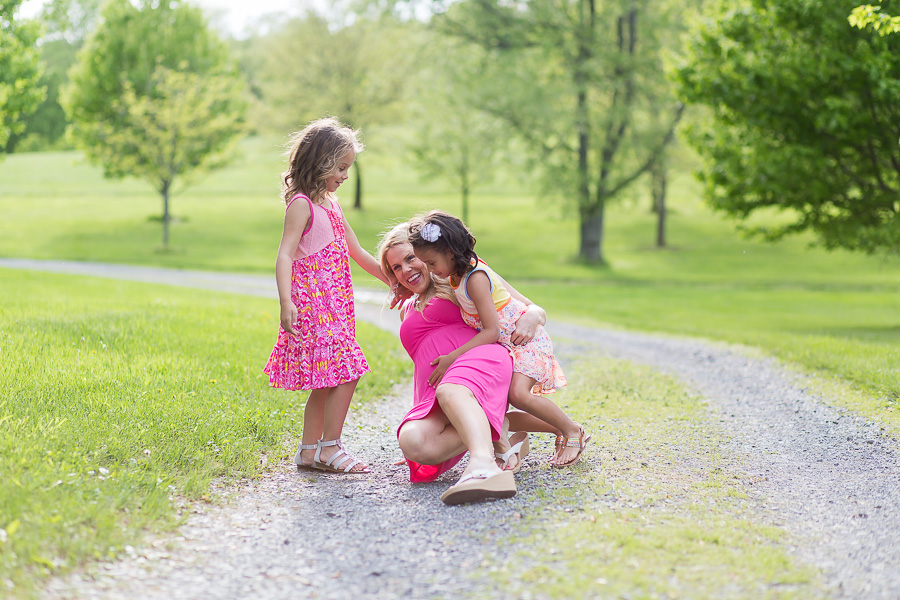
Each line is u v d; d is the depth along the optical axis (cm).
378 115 3741
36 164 5547
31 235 3183
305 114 3719
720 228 3853
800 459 417
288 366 369
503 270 2658
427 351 377
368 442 450
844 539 289
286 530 293
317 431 382
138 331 657
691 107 2353
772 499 342
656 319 1435
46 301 880
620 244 3447
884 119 1137
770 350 859
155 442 370
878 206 1255
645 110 2456
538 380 384
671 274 2606
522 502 326
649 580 244
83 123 3189
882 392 572
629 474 375
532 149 2570
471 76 2539
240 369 559
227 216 3903
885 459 412
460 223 370
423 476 363
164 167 2953
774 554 269
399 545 278
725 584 242
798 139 1223
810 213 1324
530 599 231
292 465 390
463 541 280
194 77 2944
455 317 380
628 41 2572
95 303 906
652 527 295
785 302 1808
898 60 1030
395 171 5566
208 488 336
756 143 1249
